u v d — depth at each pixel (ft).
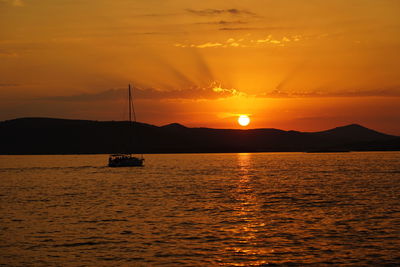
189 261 83.92
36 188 224.33
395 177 274.98
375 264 81.35
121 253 89.45
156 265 81.76
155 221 122.62
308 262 82.79
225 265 81.51
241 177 285.84
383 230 108.17
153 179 274.36
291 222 119.75
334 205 151.23
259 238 100.78
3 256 87.76
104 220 125.08
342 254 87.56
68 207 152.76
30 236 104.53
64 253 89.66
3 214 138.00
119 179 277.44
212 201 163.94
